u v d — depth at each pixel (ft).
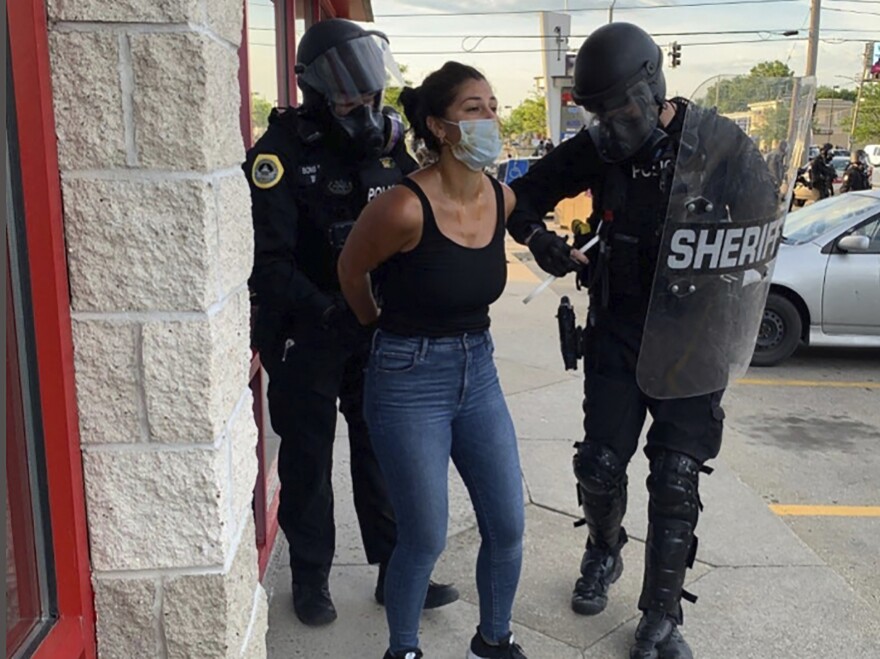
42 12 4.18
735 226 7.81
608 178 8.27
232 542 5.11
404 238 6.44
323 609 8.99
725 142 7.68
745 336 8.31
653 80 7.63
